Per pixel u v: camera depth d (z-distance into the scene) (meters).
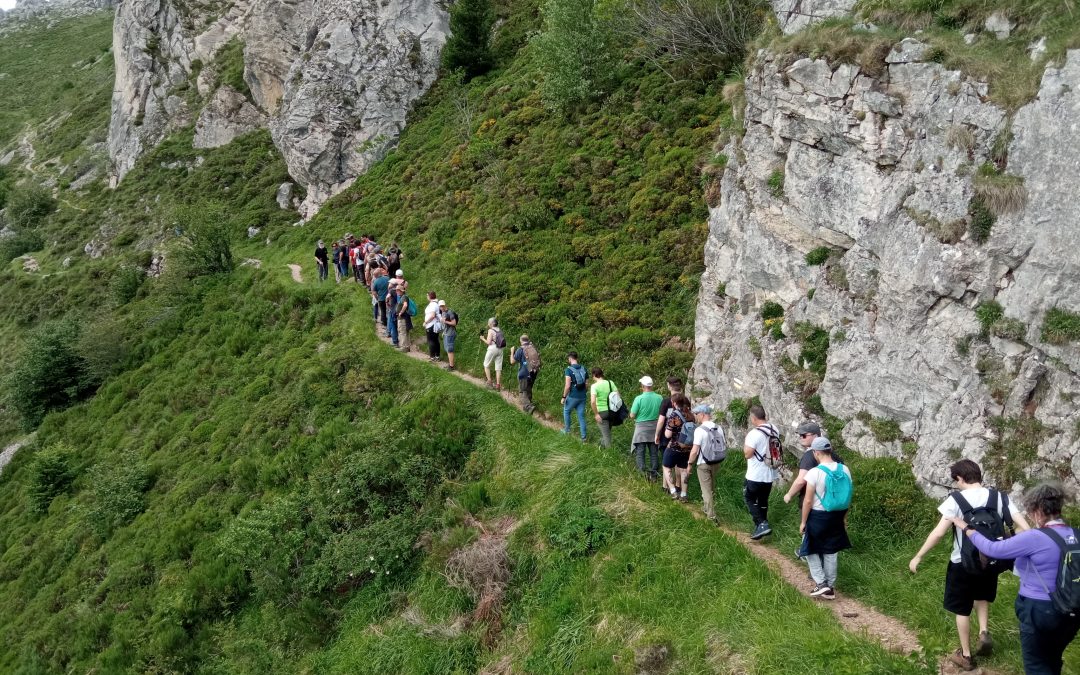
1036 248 8.58
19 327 36.91
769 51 13.55
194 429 21.28
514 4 38.78
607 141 23.69
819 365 11.34
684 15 23.52
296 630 12.23
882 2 11.54
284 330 24.17
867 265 10.87
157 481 19.89
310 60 36.97
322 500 14.10
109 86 67.25
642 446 11.67
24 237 46.22
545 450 13.21
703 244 17.61
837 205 11.84
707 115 21.69
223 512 16.66
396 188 31.33
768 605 8.11
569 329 17.59
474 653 10.10
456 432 14.78
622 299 17.86
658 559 9.58
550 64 27.14
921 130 10.39
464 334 19.19
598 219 21.47
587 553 10.41
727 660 7.67
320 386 19.11
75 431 25.95
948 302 9.51
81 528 19.62
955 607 6.61
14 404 28.77
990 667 6.67
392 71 35.88
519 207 23.09
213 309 28.72
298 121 35.69
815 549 8.05
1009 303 8.83
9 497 24.80
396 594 11.91
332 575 12.62
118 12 57.50
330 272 27.75
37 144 64.25
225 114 44.25
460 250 23.33
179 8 51.81
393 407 16.80
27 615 17.34
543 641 9.52
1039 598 5.66
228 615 13.62
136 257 36.75
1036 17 9.48
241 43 48.78
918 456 9.44
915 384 9.72
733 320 14.18
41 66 88.62
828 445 8.01
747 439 9.49
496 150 27.64
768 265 13.28
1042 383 8.38
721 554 9.19
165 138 47.53
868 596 8.20
